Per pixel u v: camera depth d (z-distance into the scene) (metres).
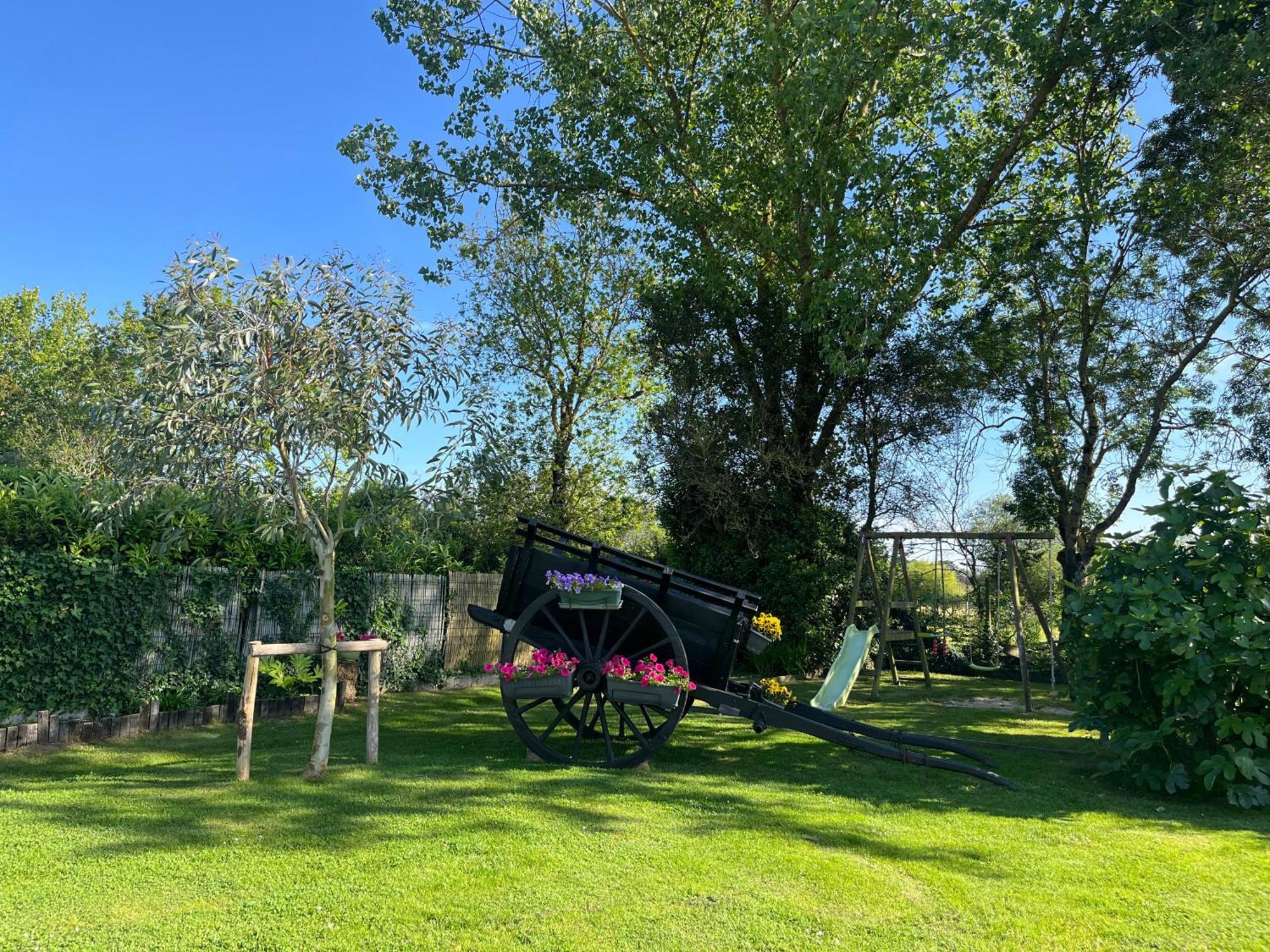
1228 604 6.08
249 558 8.95
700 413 15.82
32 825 4.58
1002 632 15.53
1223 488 6.45
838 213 14.19
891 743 7.78
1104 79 13.58
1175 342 13.97
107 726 7.37
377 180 15.39
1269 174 12.50
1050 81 13.03
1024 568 13.64
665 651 7.18
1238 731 5.92
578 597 6.69
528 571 7.40
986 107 15.35
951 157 14.94
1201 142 12.21
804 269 15.10
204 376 5.21
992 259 15.06
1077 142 14.34
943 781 6.66
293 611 9.62
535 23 14.67
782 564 14.95
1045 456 15.31
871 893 3.99
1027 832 5.16
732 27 15.59
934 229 13.25
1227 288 12.80
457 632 12.75
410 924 3.48
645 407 20.84
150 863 4.07
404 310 5.91
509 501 17.77
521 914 3.61
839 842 4.77
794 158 13.61
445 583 12.58
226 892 3.75
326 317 5.70
